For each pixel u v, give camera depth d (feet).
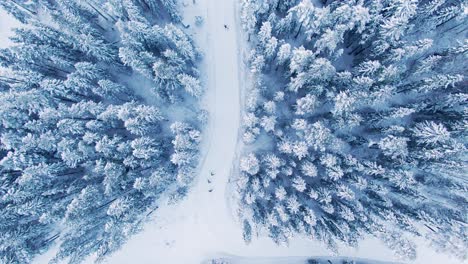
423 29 89.40
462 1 84.74
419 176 92.63
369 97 84.89
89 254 94.48
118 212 85.10
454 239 88.43
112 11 89.86
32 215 91.91
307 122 91.04
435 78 83.41
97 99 96.22
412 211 91.71
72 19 86.43
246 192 93.50
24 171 84.58
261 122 89.56
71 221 84.64
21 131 89.71
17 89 89.30
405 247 87.61
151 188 91.56
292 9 81.92
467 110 83.97
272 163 88.33
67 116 87.61
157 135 98.43
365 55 92.07
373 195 93.04
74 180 93.35
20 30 89.45
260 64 88.33
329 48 84.99
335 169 84.74
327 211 88.48
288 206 89.10
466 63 87.35
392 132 87.66
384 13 85.66
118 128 95.20
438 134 80.69
